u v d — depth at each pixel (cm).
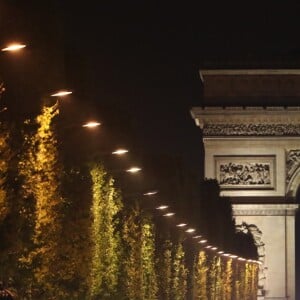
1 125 10081
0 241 10169
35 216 10812
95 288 13662
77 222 12525
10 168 10250
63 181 12250
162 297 18962
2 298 8925
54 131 11519
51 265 11356
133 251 16050
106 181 14288
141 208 16975
